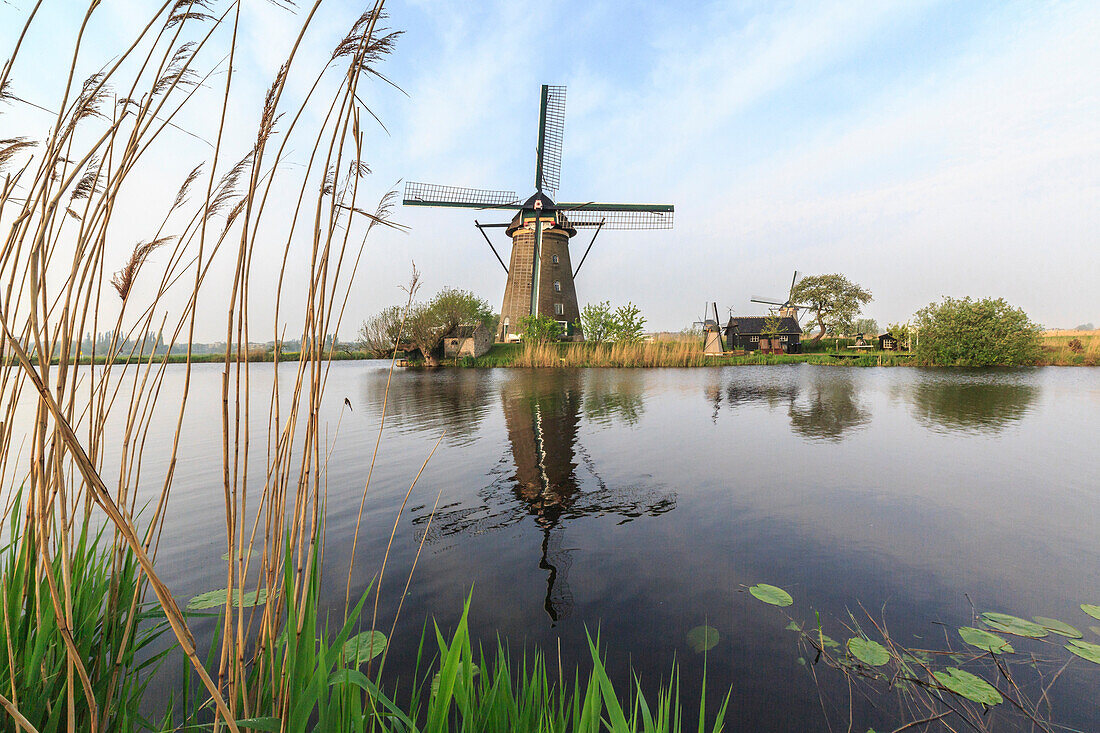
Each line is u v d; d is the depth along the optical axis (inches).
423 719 92.0
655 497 233.1
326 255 50.9
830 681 104.9
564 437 371.2
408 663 110.6
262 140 46.4
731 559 166.6
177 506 221.9
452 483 255.8
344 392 706.8
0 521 61.8
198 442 373.7
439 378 941.8
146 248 61.4
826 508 217.0
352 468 286.2
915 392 679.1
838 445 342.3
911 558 166.6
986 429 397.4
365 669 108.6
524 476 268.5
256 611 127.7
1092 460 296.5
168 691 98.7
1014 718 93.0
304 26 46.8
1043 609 133.4
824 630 124.5
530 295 1547.7
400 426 422.3
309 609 53.3
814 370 1212.5
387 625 126.9
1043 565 160.2
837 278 2513.5
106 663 65.1
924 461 298.2
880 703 98.1
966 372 1101.1
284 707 51.7
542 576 154.2
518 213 1542.8
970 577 152.5
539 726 60.6
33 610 63.9
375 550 174.1
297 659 52.9
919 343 1453.0
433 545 178.5
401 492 240.8
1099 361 1289.4
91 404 64.2
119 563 61.2
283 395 690.2
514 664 111.7
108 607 61.6
